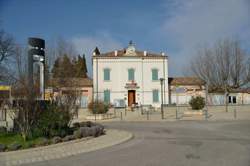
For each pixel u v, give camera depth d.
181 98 55.59
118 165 9.55
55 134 15.40
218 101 56.19
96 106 34.41
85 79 56.06
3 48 38.56
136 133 18.98
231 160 10.09
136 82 54.38
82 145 13.73
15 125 15.25
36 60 20.80
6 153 11.69
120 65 54.59
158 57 54.81
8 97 16.78
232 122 26.67
